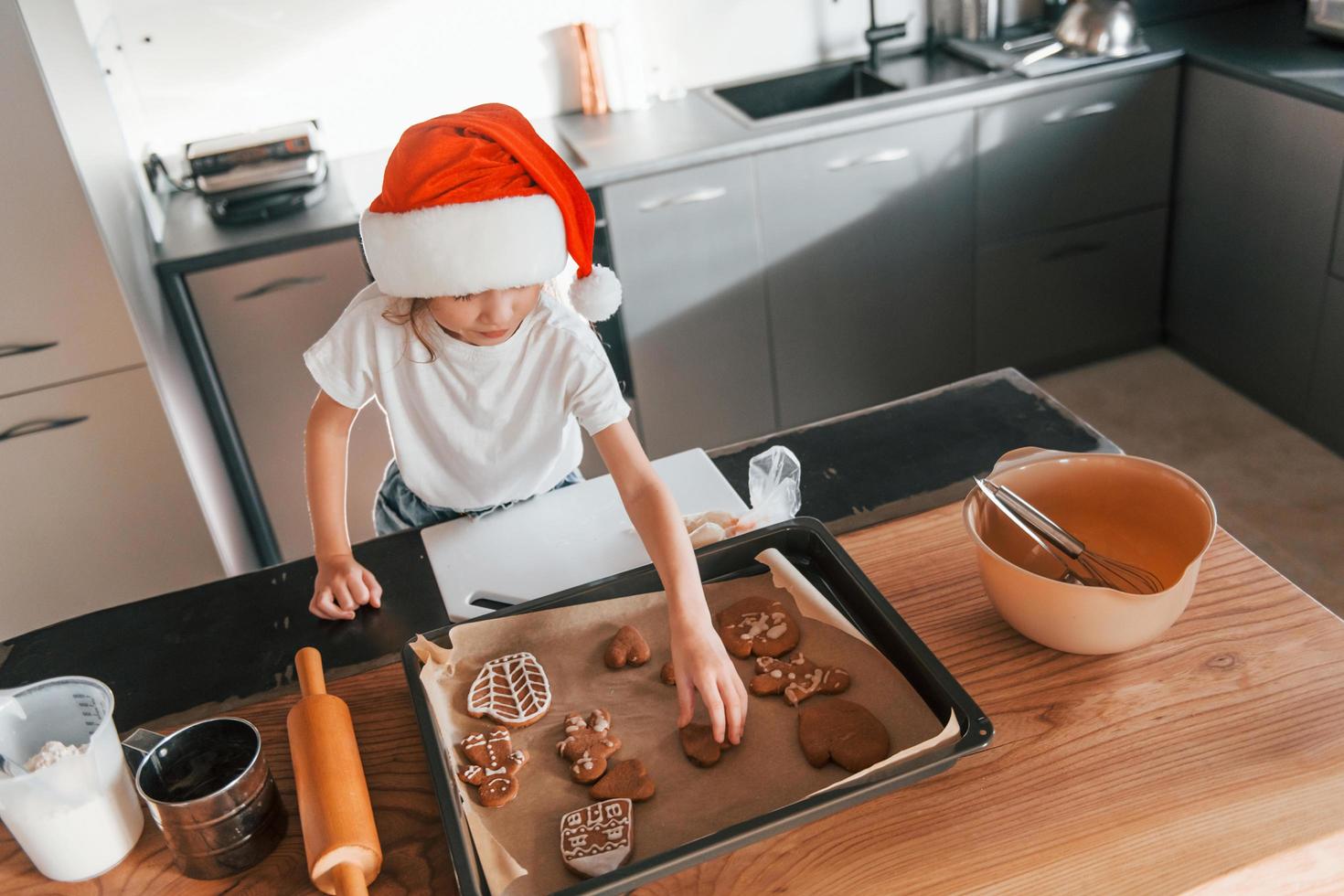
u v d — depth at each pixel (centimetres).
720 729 87
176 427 223
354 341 125
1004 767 84
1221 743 84
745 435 284
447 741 91
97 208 200
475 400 127
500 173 102
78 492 224
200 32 256
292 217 240
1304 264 251
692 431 280
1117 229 288
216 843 82
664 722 92
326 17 262
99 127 219
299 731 87
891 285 276
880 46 304
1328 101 230
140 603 117
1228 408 282
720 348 271
